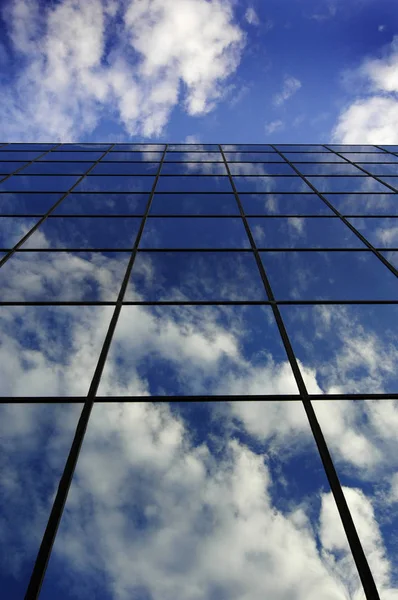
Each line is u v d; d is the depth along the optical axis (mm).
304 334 6410
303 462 4602
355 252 9039
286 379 5547
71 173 14500
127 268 8258
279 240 9617
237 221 10578
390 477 4461
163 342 6160
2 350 5898
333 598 3670
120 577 3738
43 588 3578
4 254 8688
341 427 4926
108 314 6773
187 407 5113
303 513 4199
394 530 4066
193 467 4547
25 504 4117
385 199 12102
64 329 6371
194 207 11516
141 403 5137
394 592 3660
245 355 5957
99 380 5434
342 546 3975
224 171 14969
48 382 5375
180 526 4086
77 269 8180
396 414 5090
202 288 7609
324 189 13031
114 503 4195
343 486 4391
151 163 16016
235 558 3924
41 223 10289
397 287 7680
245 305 7105
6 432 4742
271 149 18672
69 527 3980
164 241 9484
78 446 4633
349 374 5637
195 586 3738
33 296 7238
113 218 10688
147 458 4551
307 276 8055
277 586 3752
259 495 4324
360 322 6695
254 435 4832
